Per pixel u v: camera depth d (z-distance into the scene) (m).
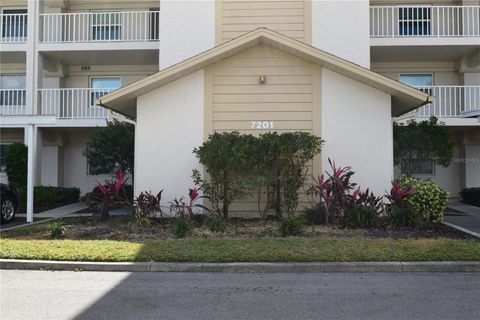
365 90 12.30
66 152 20.06
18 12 20.22
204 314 5.44
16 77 20.14
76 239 9.59
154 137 12.52
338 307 5.67
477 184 18.45
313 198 12.13
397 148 14.24
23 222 12.70
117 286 6.70
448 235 9.85
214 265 7.61
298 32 15.77
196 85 12.57
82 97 19.20
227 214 11.80
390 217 10.68
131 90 12.15
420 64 19.23
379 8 18.03
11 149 17.20
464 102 17.89
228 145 11.27
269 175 11.34
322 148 12.27
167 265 7.64
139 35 19.72
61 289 6.54
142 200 11.45
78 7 20.00
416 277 7.19
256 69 12.53
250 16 15.91
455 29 18.62
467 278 7.10
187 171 12.42
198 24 16.03
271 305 5.77
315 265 7.57
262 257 7.78
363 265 7.56
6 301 5.96
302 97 12.43
